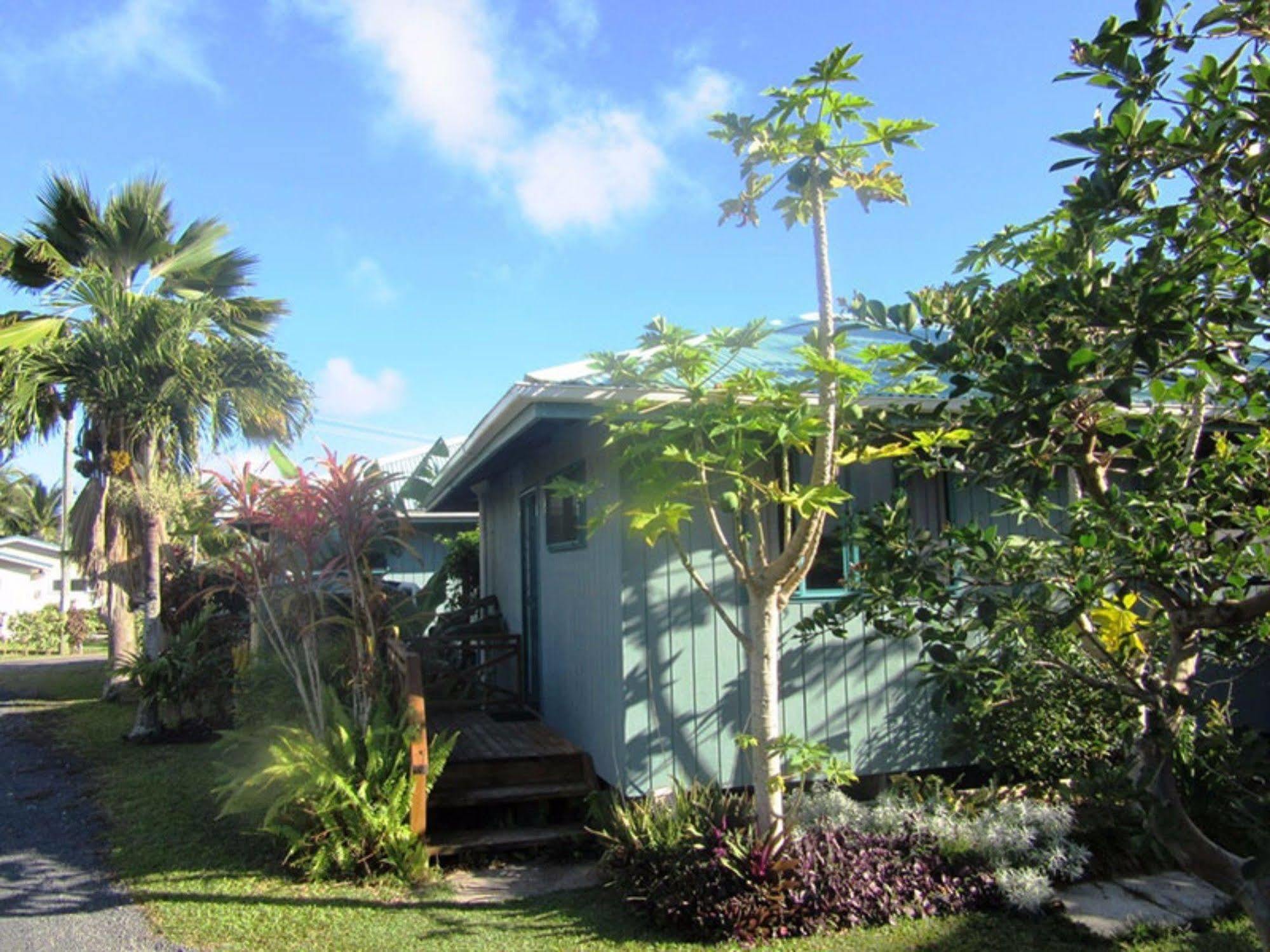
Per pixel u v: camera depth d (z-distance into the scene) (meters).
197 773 8.65
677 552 6.46
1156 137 3.15
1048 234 4.39
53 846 6.45
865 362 4.70
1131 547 3.52
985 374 3.52
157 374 10.84
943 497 7.00
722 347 5.04
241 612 11.98
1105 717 5.73
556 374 6.19
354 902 5.33
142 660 10.55
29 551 36.12
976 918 5.09
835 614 4.88
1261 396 3.39
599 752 6.84
